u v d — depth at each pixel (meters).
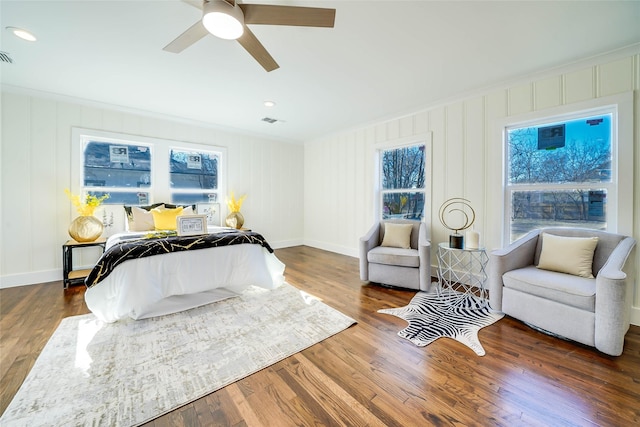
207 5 1.39
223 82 2.86
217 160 4.74
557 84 2.53
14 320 2.23
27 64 2.47
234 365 1.66
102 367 1.62
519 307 2.17
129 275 2.23
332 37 2.07
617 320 1.67
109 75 2.69
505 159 2.94
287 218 5.67
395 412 1.30
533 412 1.29
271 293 2.94
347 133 4.83
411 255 2.94
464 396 1.40
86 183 3.53
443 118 3.41
